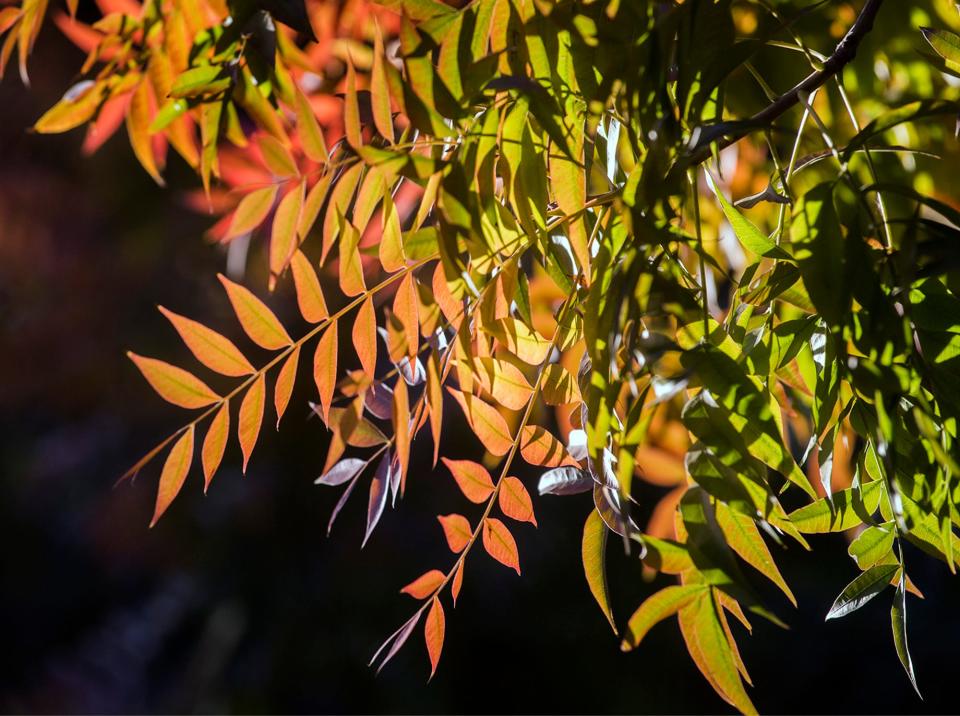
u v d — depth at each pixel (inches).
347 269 44.0
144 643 200.5
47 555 211.9
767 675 171.2
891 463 40.2
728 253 56.2
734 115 54.7
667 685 171.5
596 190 48.2
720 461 40.7
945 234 41.3
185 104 48.7
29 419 196.1
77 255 171.0
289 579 168.4
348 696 170.6
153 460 173.0
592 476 42.4
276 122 48.4
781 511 41.9
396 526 159.2
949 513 42.1
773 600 168.7
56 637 221.5
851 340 42.0
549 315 54.0
